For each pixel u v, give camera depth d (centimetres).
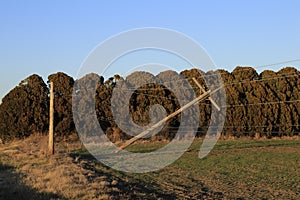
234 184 2050
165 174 2342
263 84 4666
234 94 4644
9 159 2439
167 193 1762
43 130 4312
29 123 4288
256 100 4631
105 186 1688
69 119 4341
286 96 4619
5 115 4306
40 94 4359
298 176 2302
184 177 2245
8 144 3719
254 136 4653
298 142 4159
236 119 4619
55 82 4444
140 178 2161
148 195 1652
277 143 4084
